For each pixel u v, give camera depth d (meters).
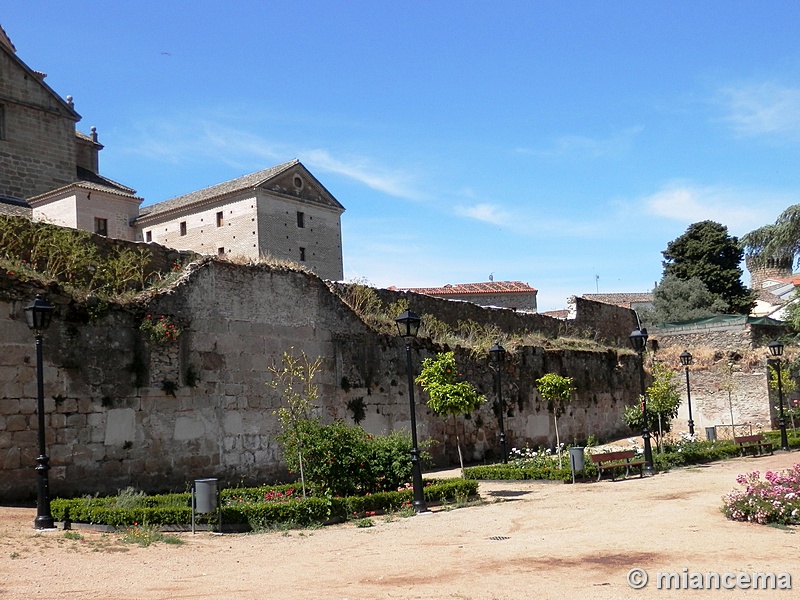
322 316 21.67
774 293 77.12
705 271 65.12
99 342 15.91
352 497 14.39
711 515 13.25
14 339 14.56
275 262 21.12
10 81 36.44
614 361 36.41
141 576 8.91
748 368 40.06
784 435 29.52
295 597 7.84
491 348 25.77
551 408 30.83
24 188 36.72
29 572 8.94
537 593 7.99
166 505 13.85
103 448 15.69
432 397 17.77
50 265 16.20
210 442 17.94
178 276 18.33
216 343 18.45
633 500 15.62
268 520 12.92
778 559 9.59
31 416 14.60
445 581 8.59
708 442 27.50
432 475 22.09
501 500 16.44
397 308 26.08
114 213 39.84
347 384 22.06
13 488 14.15
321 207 53.97
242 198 49.66
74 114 39.25
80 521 12.47
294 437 15.45
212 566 9.60
